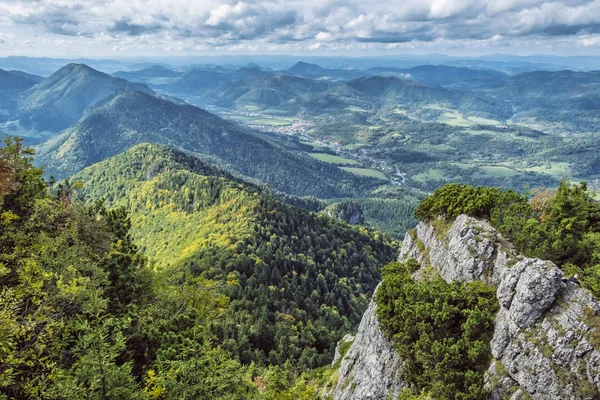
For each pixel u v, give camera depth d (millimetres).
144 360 34125
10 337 21031
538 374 32250
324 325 123625
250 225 176375
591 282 34875
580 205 45719
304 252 173875
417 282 51781
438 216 59156
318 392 64500
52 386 21562
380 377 45281
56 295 25844
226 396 27672
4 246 30938
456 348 37750
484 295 41625
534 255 42969
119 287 39469
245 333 100875
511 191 53938
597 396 29016
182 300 46625
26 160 40094
